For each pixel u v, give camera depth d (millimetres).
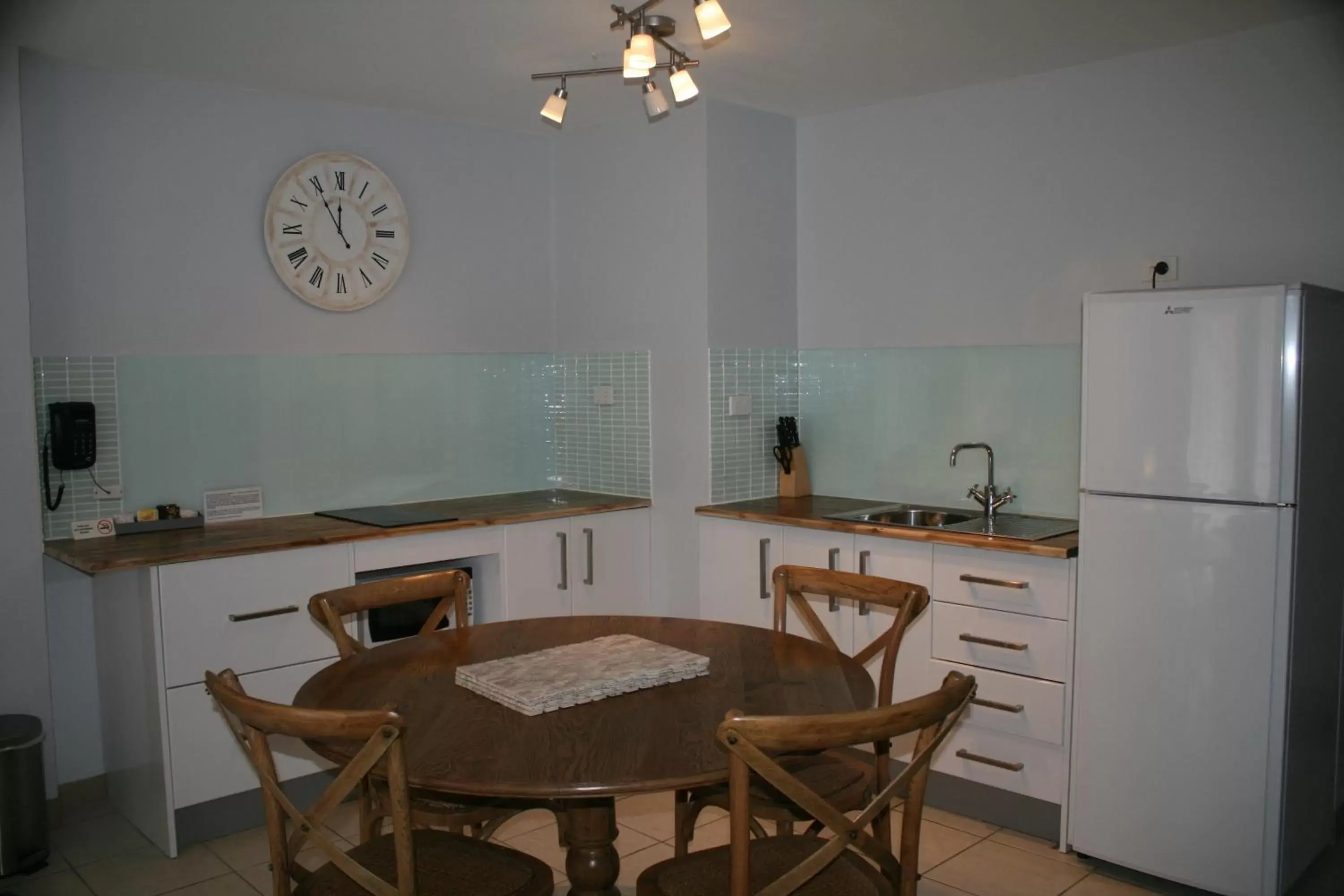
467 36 3111
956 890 2834
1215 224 3225
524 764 1667
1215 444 2635
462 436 4340
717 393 4020
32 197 3242
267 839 3162
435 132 4160
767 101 3973
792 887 1650
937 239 3898
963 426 3881
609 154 4285
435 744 1759
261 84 3615
